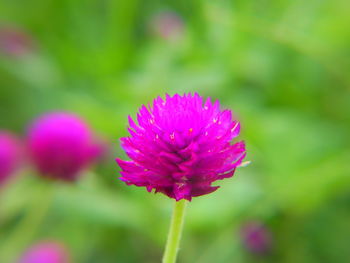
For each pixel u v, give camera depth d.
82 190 0.25
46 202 0.24
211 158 0.13
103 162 0.27
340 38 0.29
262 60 0.30
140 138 0.13
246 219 0.23
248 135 0.25
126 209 0.24
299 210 0.24
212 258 0.23
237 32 0.30
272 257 0.23
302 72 0.30
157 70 0.30
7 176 0.24
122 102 0.29
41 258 0.23
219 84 0.29
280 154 0.24
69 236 0.26
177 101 0.13
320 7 0.31
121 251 0.26
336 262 0.23
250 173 0.24
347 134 0.26
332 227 0.24
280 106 0.29
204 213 0.23
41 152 0.23
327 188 0.23
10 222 0.27
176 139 0.13
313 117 0.27
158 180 0.13
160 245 0.24
